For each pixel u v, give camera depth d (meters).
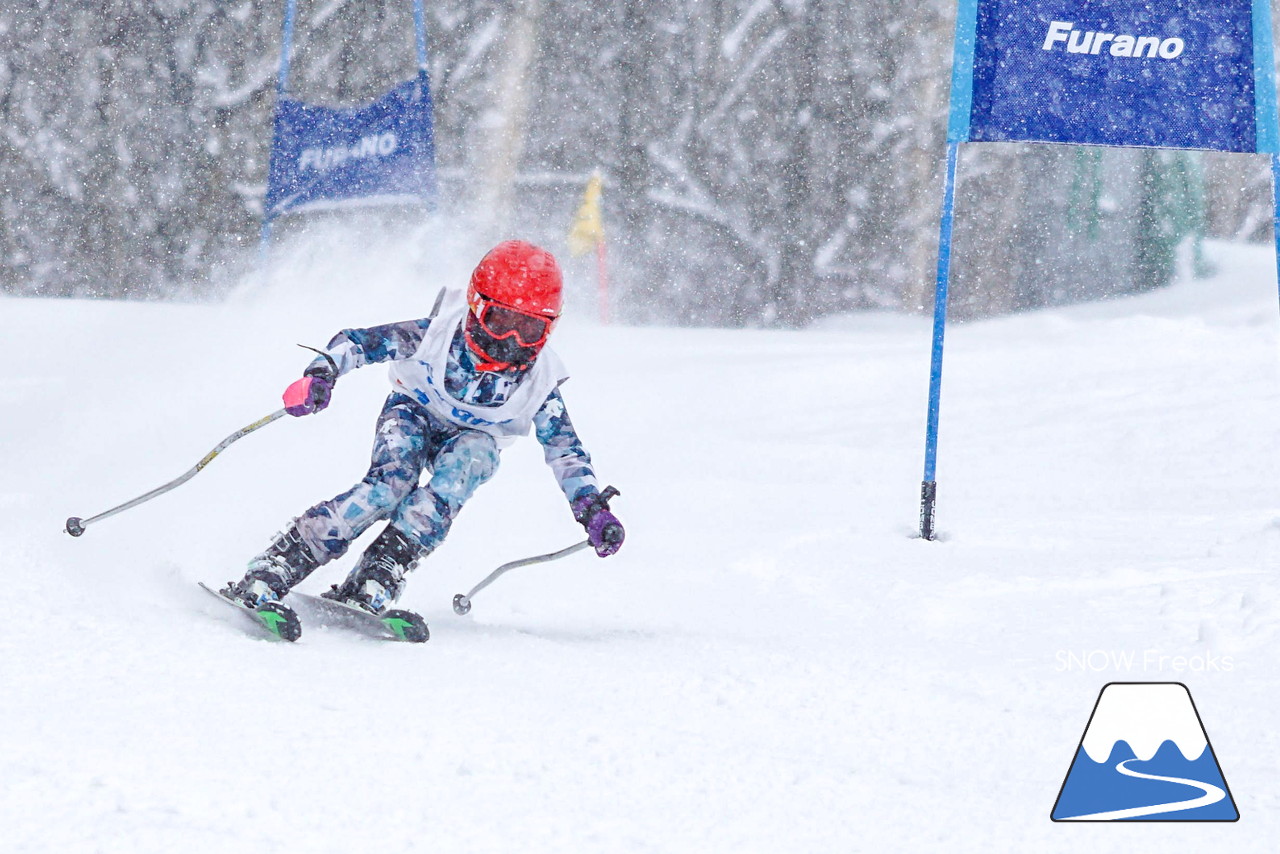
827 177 107.56
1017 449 33.41
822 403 41.81
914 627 17.05
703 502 27.02
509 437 16.59
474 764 9.82
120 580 16.33
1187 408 36.19
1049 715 12.41
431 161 54.88
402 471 15.89
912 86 106.19
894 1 106.06
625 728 11.25
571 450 16.64
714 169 107.94
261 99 104.94
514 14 102.69
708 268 107.81
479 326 15.72
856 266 107.31
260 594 14.66
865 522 24.94
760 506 26.69
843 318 95.81
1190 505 26.45
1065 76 23.91
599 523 16.09
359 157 55.28
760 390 43.31
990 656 15.13
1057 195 100.38
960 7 24.12
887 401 41.38
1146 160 96.75
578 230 96.00
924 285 105.38
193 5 104.38
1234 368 40.88
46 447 29.22
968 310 103.31
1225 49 23.72
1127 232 97.75
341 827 8.30
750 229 108.12
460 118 102.88
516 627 16.77
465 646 14.73
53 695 10.88
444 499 15.82
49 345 45.84
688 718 11.83
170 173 105.38
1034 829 9.05
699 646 15.37
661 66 107.56
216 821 8.21
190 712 10.66
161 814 8.24
